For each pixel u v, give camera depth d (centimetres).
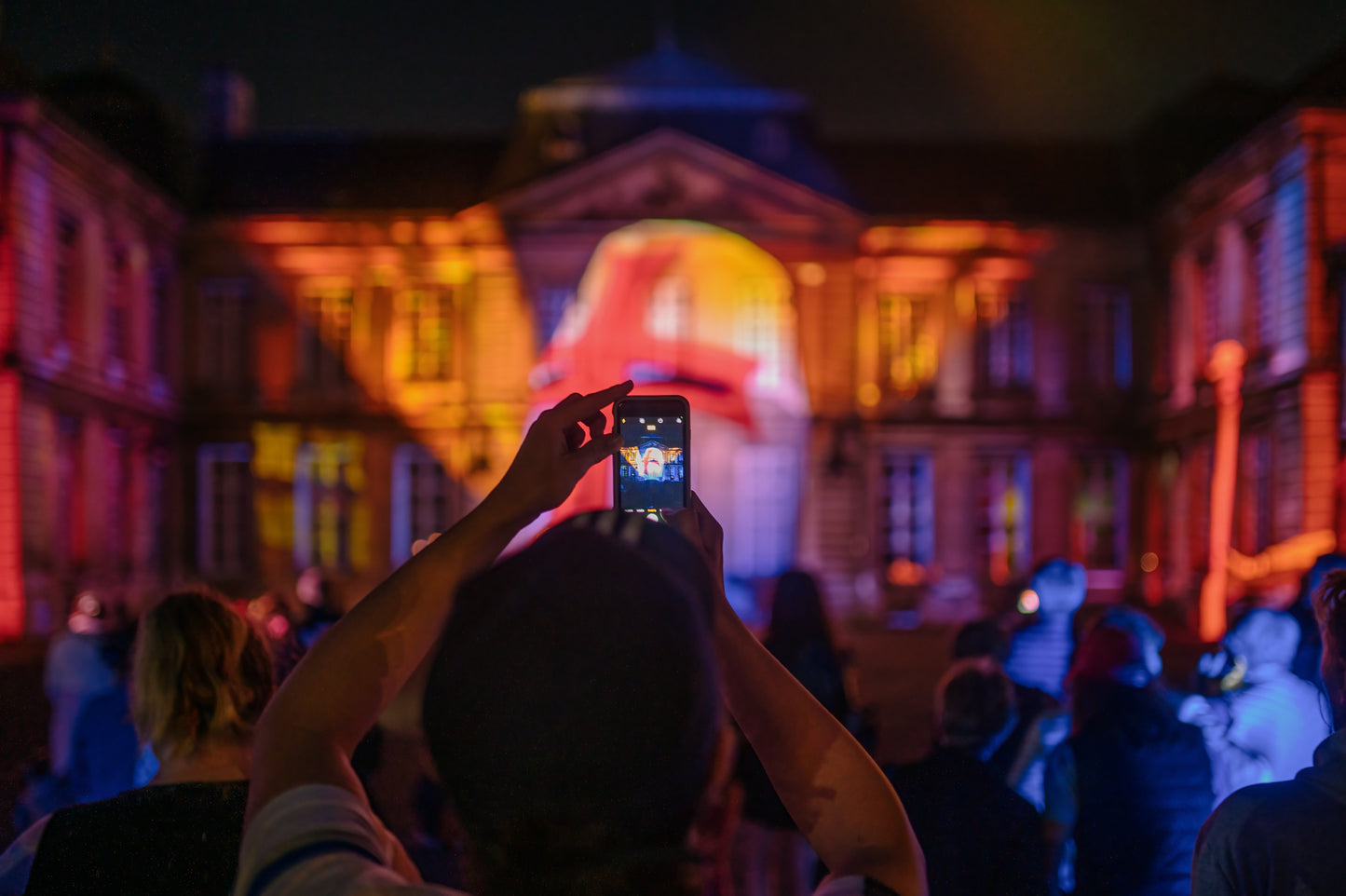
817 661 431
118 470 2723
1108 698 336
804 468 2995
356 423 3072
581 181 2978
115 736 394
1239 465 2548
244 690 211
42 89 2358
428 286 3081
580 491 1923
